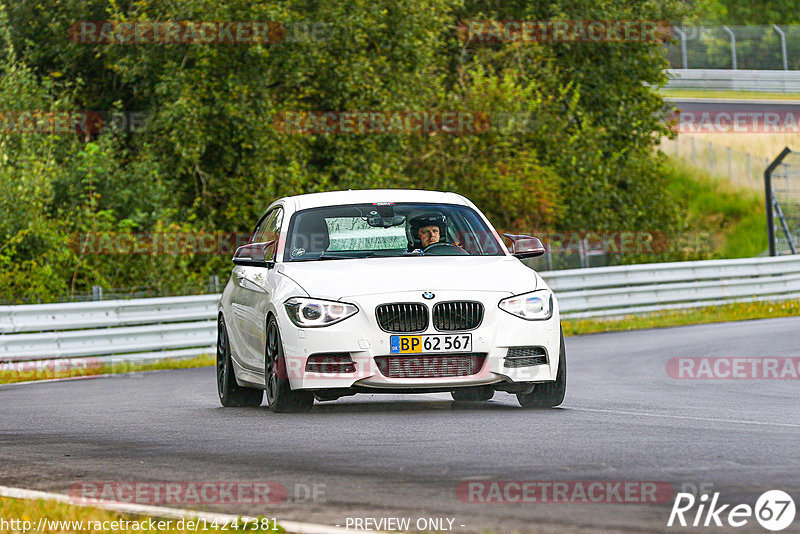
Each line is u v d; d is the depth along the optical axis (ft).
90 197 305.32
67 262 290.35
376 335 105.91
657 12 451.94
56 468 83.51
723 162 626.64
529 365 108.58
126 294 282.36
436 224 120.16
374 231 119.55
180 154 320.70
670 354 192.13
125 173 315.99
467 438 90.53
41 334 217.36
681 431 94.38
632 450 83.15
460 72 410.11
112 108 346.33
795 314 285.23
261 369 116.78
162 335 233.96
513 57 416.46
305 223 120.98
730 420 103.50
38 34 349.41
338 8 334.65
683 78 630.33
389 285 107.55
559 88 412.77
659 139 460.55
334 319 106.52
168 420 113.60
